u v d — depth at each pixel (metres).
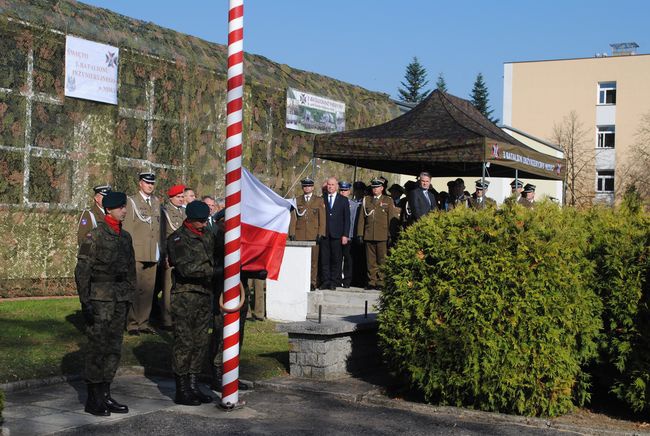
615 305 8.04
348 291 14.38
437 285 8.20
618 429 7.57
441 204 15.96
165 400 8.18
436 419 7.81
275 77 20.73
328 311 13.72
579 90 57.97
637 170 56.16
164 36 17.42
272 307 13.91
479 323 7.91
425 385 8.34
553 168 15.92
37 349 9.91
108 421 7.23
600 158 57.41
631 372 7.96
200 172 17.75
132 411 7.64
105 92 15.63
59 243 14.75
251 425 7.32
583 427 7.59
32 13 14.47
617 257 8.05
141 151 16.41
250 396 8.52
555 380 7.85
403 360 8.60
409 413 8.02
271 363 9.98
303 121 21.31
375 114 24.50
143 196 11.64
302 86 21.56
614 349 8.10
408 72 91.69
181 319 7.97
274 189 20.31
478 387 7.95
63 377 8.86
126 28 16.50
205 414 7.66
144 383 9.02
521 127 59.44
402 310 8.49
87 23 15.54
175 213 12.18
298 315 13.73
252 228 9.55
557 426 7.63
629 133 56.62
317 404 8.25
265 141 20.02
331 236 14.73
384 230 14.66
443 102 14.77
